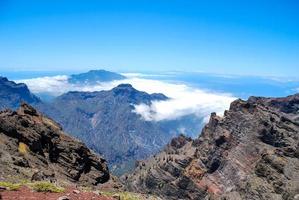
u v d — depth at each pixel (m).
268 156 169.12
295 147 183.38
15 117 95.62
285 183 153.88
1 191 38.62
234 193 170.75
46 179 60.00
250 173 194.00
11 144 85.19
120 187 102.50
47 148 96.06
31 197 37.47
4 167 64.06
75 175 93.81
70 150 99.62
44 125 103.69
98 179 99.94
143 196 67.94
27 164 75.81
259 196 156.12
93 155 105.69
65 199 37.06
